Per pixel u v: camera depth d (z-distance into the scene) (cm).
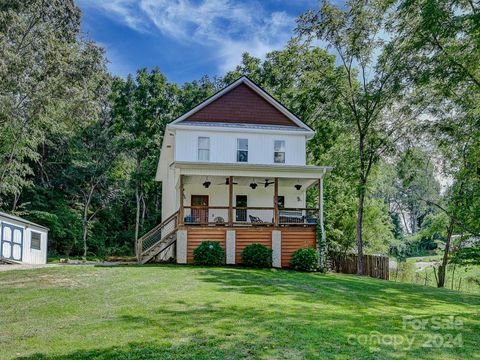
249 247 1697
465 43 1573
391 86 1870
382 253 2719
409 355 570
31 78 2400
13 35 2409
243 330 656
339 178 2436
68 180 3086
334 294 1066
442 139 1802
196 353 545
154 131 3309
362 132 2089
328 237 2505
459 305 1045
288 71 2723
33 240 1873
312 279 1368
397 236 5116
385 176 2527
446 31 1502
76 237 2961
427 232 2009
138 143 3150
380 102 1973
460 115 1773
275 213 1781
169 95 3478
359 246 2055
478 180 1639
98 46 2734
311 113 2636
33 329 653
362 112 2108
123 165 3259
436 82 1725
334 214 2562
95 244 3100
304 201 2147
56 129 2745
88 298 895
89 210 3198
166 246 1767
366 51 1992
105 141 3167
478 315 891
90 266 1525
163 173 2662
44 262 1956
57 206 2980
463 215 1571
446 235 1936
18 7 2441
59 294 938
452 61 1571
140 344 580
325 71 2258
